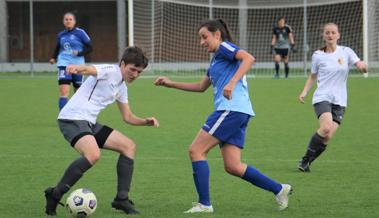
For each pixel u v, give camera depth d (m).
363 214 16.19
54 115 38.22
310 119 36.16
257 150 26.50
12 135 30.44
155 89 54.53
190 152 16.12
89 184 19.88
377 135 30.38
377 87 53.78
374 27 64.69
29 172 21.88
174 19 71.94
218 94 16.09
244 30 73.94
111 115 38.50
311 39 74.31
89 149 15.35
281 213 16.28
